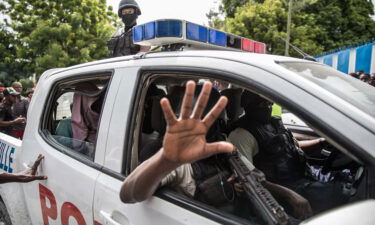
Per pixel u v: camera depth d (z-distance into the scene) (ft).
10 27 58.65
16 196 7.01
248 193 3.86
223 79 3.97
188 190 4.40
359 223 2.60
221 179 4.44
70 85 6.51
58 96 6.72
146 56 4.92
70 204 5.32
